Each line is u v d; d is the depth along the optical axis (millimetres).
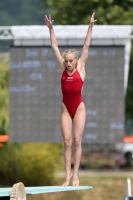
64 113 25688
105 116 45438
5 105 59000
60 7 77625
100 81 45312
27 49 45719
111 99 45344
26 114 45938
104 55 45250
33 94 45812
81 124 25516
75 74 25281
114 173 72000
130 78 73062
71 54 25094
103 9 74938
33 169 58812
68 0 77125
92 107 45469
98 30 45000
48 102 45750
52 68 45656
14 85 45906
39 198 56625
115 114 45406
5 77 59938
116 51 45156
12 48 45750
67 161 25656
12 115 46031
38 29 45344
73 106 25500
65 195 58250
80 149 25625
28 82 45812
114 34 45094
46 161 59000
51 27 26000
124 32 45031
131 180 62844
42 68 45719
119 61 45188
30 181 59156
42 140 45812
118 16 74562
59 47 44969
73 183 25500
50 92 45750
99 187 61219
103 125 45500
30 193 22297
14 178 59000
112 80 45312
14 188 21188
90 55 45312
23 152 58906
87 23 74188
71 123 25672
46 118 45812
